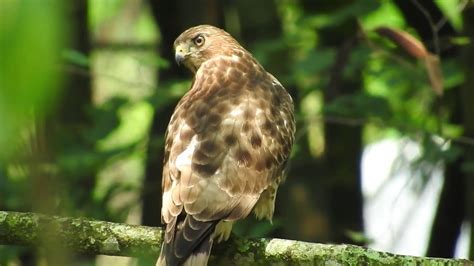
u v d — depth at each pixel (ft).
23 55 4.78
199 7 41.96
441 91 31.78
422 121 41.63
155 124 43.16
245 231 33.42
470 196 35.65
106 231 20.79
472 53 36.24
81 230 20.74
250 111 22.68
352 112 38.14
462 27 37.76
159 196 42.27
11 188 31.55
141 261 29.01
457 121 43.24
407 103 43.32
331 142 44.29
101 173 42.04
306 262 20.15
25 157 5.38
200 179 20.49
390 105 40.37
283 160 22.95
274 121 23.06
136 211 47.01
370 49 38.88
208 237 19.70
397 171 41.86
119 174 50.52
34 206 5.44
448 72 38.34
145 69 55.88
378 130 48.06
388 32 31.89
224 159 21.12
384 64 40.27
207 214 19.98
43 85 4.84
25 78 4.79
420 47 31.55
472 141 35.40
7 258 35.65
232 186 20.70
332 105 37.09
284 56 40.78
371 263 19.48
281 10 46.60
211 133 21.68
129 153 40.14
